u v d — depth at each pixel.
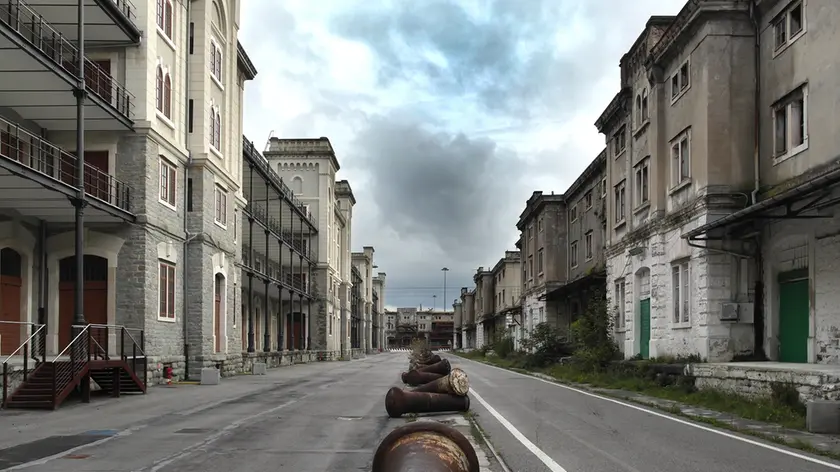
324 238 62.47
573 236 44.94
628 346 27.05
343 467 8.92
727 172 20.05
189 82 28.45
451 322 180.25
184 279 27.52
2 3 19.58
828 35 16.55
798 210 15.98
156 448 10.40
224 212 31.58
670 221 22.66
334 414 15.06
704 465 9.01
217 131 31.11
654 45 24.44
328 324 63.12
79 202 18.97
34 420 13.90
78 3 19.28
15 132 21.61
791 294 18.42
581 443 10.84
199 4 28.89
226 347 31.38
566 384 25.14
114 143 23.64
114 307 23.23
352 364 50.88
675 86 23.30
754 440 11.20
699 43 20.91
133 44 23.70
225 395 20.08
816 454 9.90
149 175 24.05
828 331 16.50
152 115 24.27
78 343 17.64
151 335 23.95
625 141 29.08
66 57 23.28
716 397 16.50
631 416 14.65
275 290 48.53
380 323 146.00
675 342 22.22
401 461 4.13
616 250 29.34
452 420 13.90
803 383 13.59
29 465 9.02
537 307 49.72
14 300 21.66
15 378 16.56
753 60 20.27
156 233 24.53
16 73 18.58
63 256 23.23
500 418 14.23
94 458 9.54
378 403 17.66
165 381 24.98
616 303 29.44
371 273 118.69
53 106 21.08
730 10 20.22
